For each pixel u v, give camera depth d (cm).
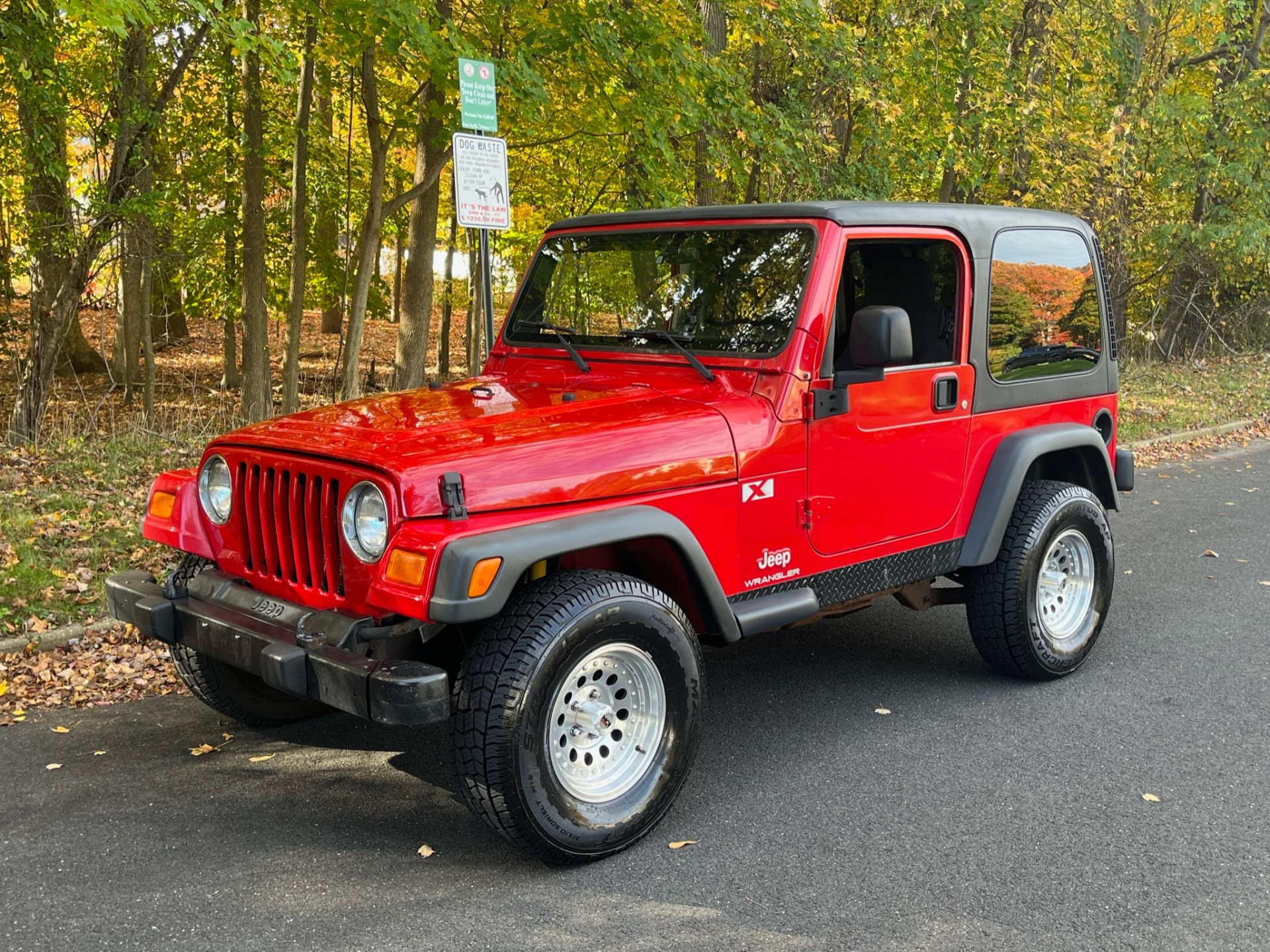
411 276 1261
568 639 289
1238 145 1634
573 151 1282
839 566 376
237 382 1725
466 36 911
